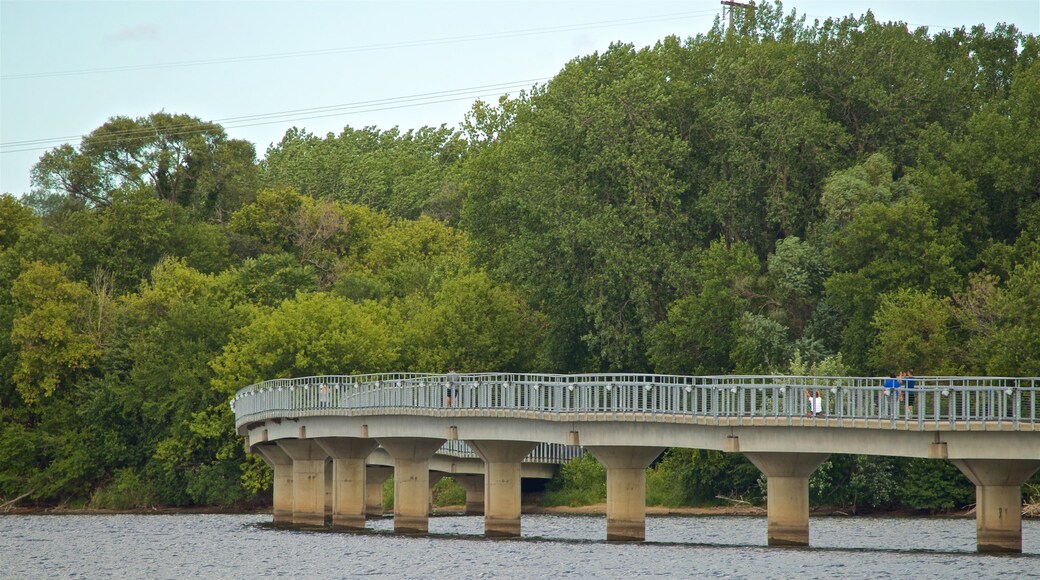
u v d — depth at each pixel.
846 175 163.88
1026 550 110.62
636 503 117.69
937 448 99.38
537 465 172.12
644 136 174.12
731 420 106.69
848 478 155.88
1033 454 97.62
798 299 163.88
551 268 174.38
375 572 106.69
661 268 171.88
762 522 148.12
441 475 169.25
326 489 163.88
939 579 94.62
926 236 153.25
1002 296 141.75
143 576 110.31
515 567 106.50
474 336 182.62
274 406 144.12
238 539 135.38
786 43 182.50
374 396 131.25
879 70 177.00
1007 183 155.62
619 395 119.38
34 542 138.12
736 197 173.00
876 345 148.75
